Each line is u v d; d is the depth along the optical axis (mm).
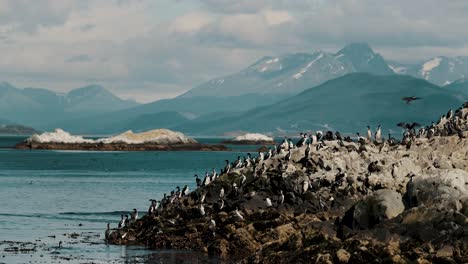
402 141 79312
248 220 64625
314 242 53031
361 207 54094
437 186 54812
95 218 89750
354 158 73438
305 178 69375
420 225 50094
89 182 148625
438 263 45812
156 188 134500
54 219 88250
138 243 67750
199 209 68562
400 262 46125
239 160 80250
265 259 52219
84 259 60906
